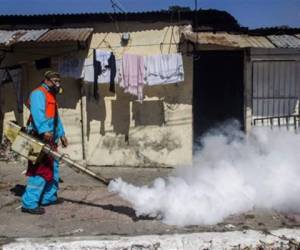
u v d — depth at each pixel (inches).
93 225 243.6
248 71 396.5
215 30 393.4
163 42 393.4
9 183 343.9
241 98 412.8
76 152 413.7
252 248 216.1
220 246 215.6
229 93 415.5
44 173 265.6
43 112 260.1
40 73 411.5
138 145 406.3
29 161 264.4
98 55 384.2
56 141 273.9
